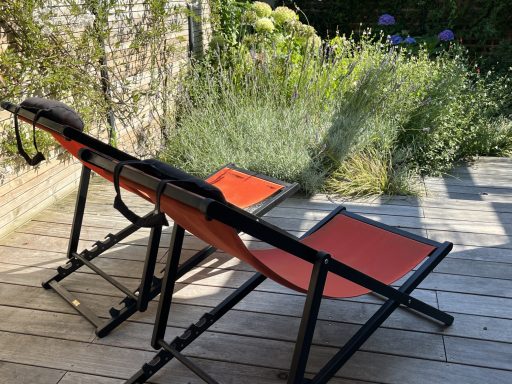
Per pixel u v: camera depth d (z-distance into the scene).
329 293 2.07
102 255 3.13
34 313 2.56
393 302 2.09
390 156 4.35
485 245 3.20
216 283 2.81
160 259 3.07
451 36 6.86
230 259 3.07
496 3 7.37
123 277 2.89
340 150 4.39
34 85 3.69
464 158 5.02
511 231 3.39
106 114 4.59
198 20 5.62
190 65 5.56
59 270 2.78
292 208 3.87
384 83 4.90
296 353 1.72
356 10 8.02
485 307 2.55
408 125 4.82
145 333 2.41
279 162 4.21
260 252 2.47
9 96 3.44
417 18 7.84
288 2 8.14
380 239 2.42
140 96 4.96
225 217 1.38
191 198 1.37
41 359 2.23
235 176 3.41
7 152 3.45
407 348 2.26
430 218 3.63
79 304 2.57
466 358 2.19
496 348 2.25
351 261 2.34
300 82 5.10
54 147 3.91
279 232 1.54
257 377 2.11
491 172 4.62
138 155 5.04
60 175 4.04
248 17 6.01
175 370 2.16
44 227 3.55
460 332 2.36
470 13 7.53
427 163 4.64
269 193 3.12
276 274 1.80
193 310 2.57
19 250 3.23
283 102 4.87
